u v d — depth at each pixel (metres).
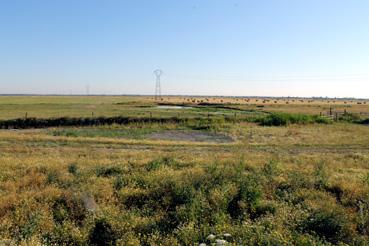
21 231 8.52
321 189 12.80
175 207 10.07
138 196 11.37
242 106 93.25
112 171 15.22
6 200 10.40
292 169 16.42
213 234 8.27
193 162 17.73
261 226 8.46
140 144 27.75
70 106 80.75
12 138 28.61
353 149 27.52
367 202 10.74
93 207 10.22
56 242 8.12
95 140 28.75
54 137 29.70
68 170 15.23
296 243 7.69
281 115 48.81
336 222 8.86
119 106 84.94
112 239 8.27
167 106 91.12
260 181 13.01
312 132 38.56
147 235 8.42
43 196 10.95
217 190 10.95
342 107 98.69
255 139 33.47
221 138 34.28
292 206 10.72
